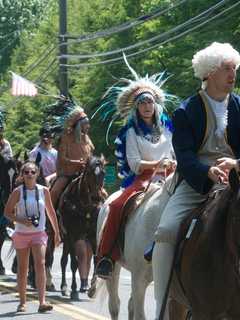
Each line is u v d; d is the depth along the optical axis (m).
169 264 8.56
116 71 48.75
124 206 10.50
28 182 14.87
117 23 51.25
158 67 40.56
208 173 8.01
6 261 24.03
